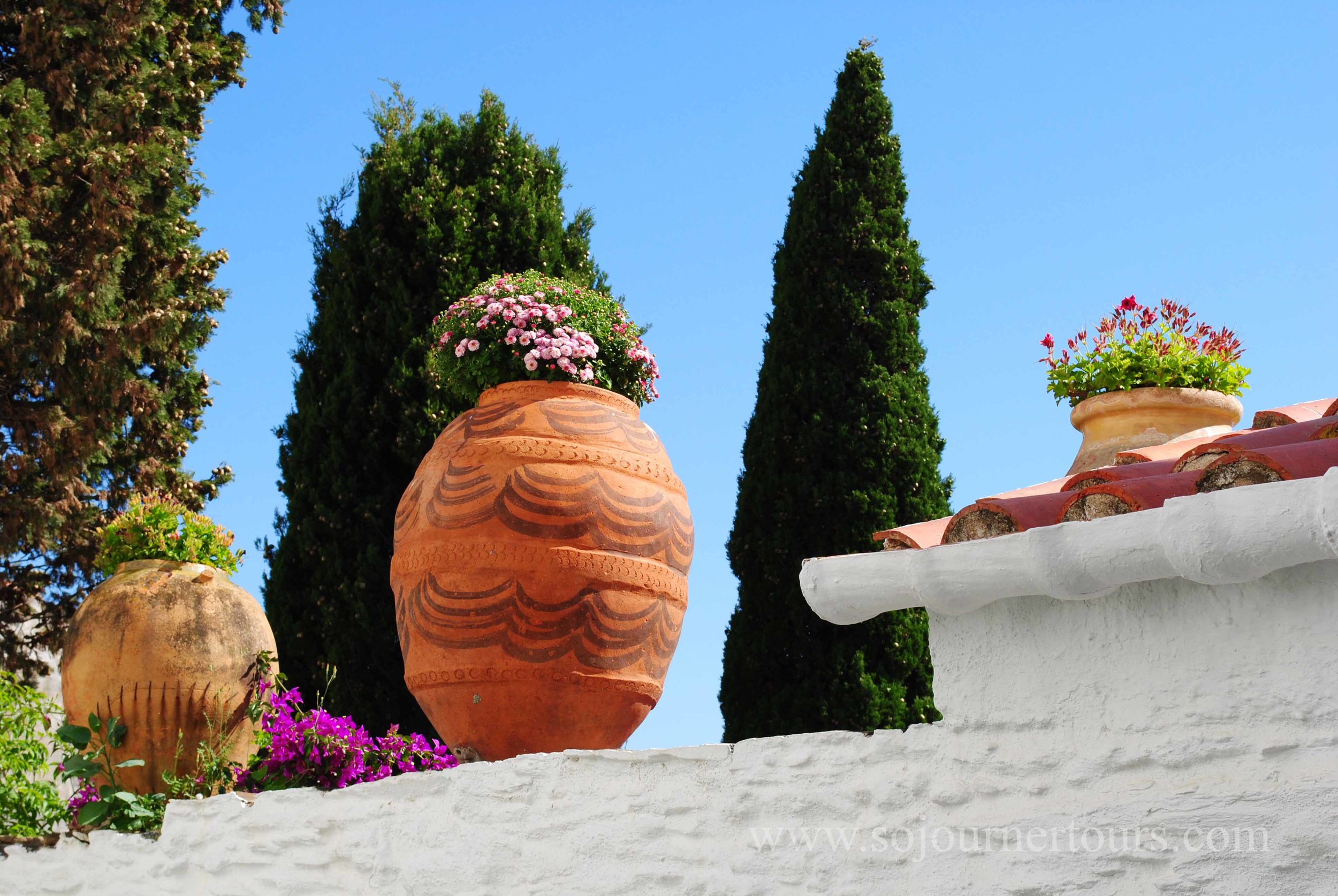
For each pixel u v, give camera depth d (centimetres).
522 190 951
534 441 482
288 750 484
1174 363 551
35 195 1152
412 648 479
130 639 531
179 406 1386
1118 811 266
